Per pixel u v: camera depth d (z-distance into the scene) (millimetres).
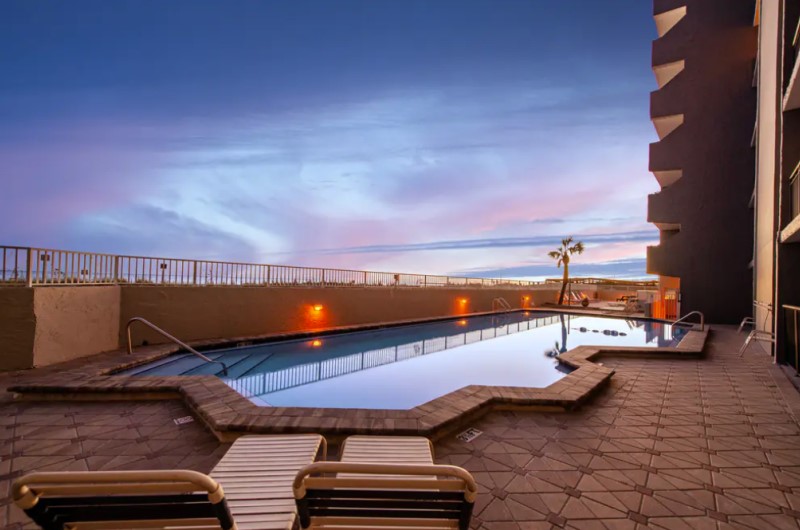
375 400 6000
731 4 15094
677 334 12969
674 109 15656
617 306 25219
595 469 3031
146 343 7801
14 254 5703
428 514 1400
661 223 16469
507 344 11203
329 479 1353
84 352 6590
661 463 3141
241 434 3500
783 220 6957
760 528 2301
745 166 14625
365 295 13055
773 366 6891
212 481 1262
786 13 7020
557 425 3988
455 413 3887
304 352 9289
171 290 8172
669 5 16359
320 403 5812
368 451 2514
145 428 3781
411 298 15125
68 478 1193
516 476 2914
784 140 6961
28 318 5629
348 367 8180
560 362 7312
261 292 9836
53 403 4480
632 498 2611
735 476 2924
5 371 5457
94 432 3684
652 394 5117
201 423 3898
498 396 4441
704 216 15000
